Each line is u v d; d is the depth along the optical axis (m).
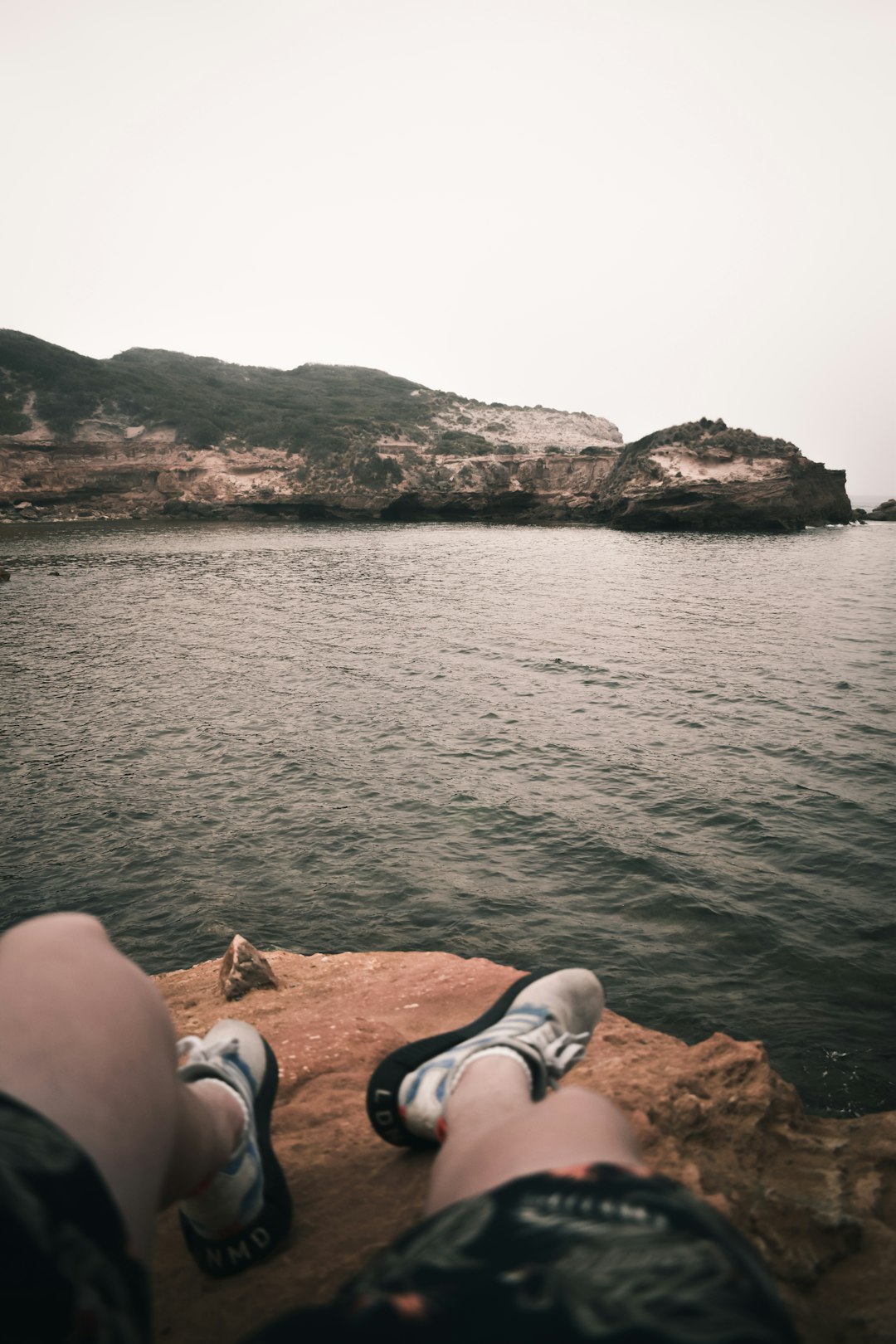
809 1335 1.57
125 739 13.21
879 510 80.62
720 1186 1.93
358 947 7.31
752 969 6.59
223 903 8.10
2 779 11.54
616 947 7.02
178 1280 1.62
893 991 6.18
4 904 8.20
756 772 11.13
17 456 76.75
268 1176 1.61
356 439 86.69
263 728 13.71
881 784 10.54
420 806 10.24
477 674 17.53
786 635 21.88
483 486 76.69
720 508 62.75
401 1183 1.85
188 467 77.12
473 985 3.68
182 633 22.83
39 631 23.33
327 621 24.81
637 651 19.78
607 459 77.38
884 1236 1.88
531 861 8.71
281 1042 2.85
